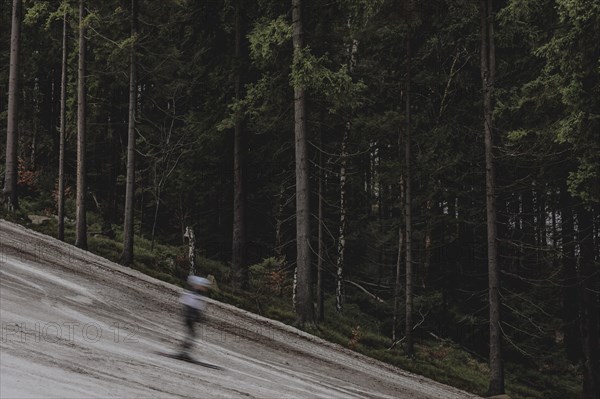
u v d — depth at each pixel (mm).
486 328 27844
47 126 36906
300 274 20000
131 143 23562
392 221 29844
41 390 7820
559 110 20703
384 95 26969
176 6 26438
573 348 27203
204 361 12055
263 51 19391
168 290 19328
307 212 20328
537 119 21797
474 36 23734
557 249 24641
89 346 10875
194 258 24703
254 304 21359
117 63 25156
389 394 13844
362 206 29484
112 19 24609
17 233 21234
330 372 14516
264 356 14211
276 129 25156
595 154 17484
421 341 26500
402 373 17859
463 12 22844
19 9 25578
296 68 18969
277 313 20969
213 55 26188
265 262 27578
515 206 31781
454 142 24828
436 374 19859
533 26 21109
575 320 25641
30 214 26125
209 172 27750
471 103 25594
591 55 17750
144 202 34594
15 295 13461
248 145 27156
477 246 30141
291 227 32750
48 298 14062
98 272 18750
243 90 24969
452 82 25719
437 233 28453
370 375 15688
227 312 18594
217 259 31344
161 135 30781
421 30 25547
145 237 31188
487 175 19750
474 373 22984
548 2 20266
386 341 23672
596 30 17203
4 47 33438
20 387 7762
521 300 28016
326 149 27609
